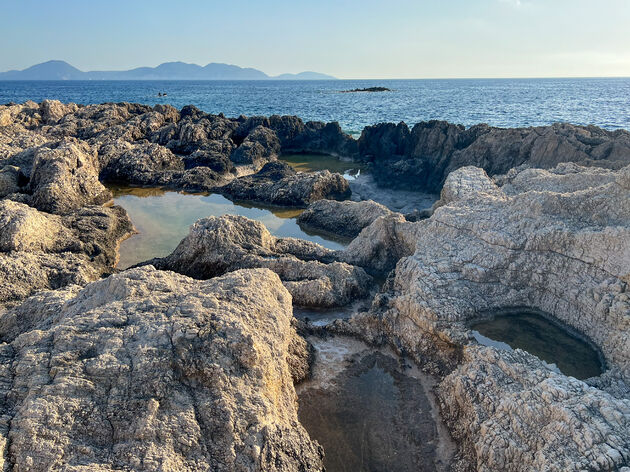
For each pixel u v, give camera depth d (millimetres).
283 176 37875
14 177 30609
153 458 8273
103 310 11094
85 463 8039
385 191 35969
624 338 11672
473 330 13539
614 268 12781
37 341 10133
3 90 198875
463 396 11242
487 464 9617
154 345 9953
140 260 22797
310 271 18578
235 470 8781
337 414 12273
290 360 13266
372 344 15047
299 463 9688
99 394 9023
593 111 89062
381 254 20156
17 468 7801
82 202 29219
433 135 39031
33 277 17109
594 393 9602
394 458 10945
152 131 52375
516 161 32312
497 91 193625
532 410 9602
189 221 28875
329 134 53250
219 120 55750
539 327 13703
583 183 18188
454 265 15406
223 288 13078
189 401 9453
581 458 8312
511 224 15500
